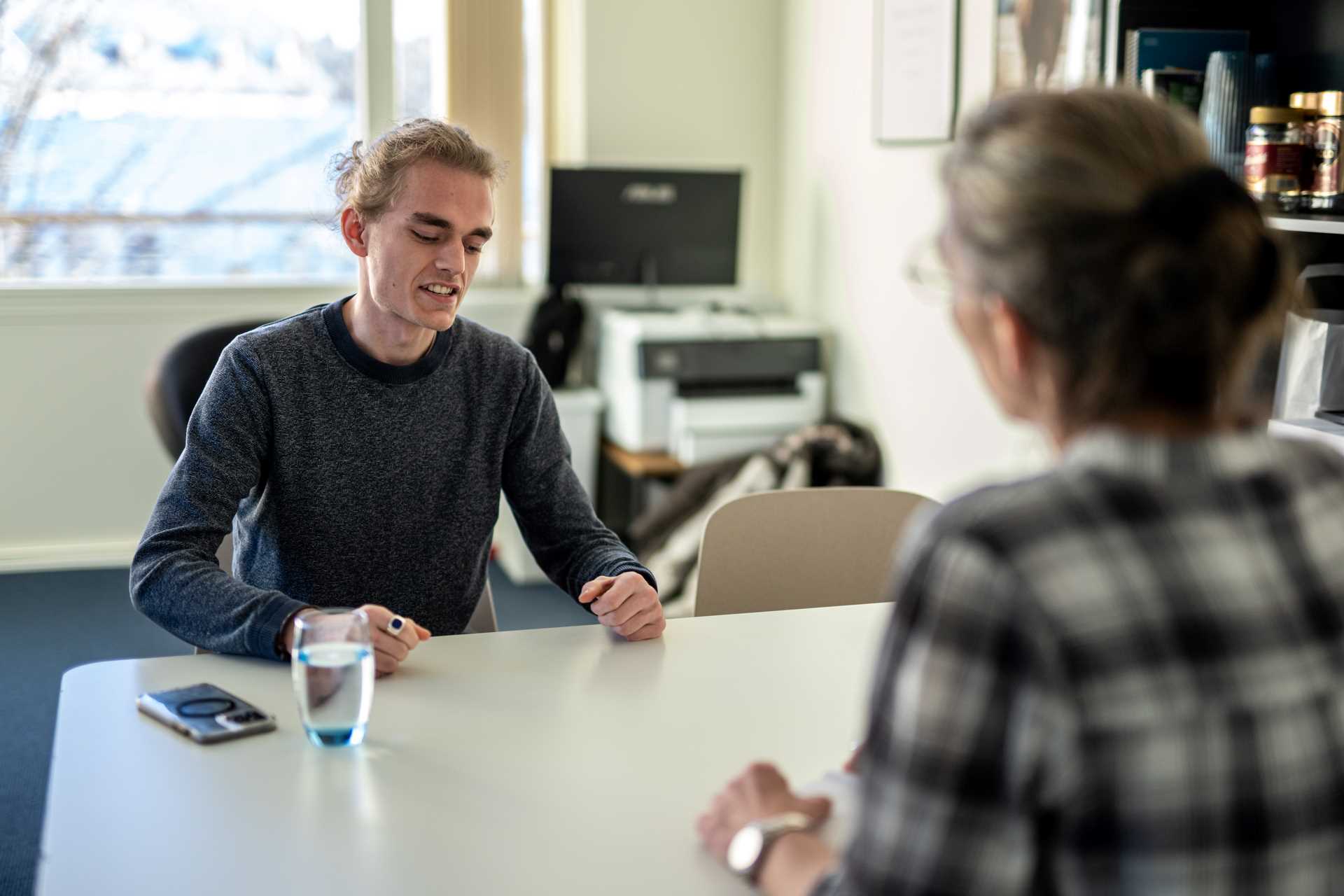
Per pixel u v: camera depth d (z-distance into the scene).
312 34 4.17
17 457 4.02
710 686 1.40
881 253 3.66
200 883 0.97
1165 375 0.67
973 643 0.63
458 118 4.16
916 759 0.64
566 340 4.09
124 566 4.14
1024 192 0.66
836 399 4.00
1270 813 0.64
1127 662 0.62
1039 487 0.66
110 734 1.24
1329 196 2.02
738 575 1.88
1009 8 2.95
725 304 4.31
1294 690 0.64
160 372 2.83
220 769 1.17
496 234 4.29
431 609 1.80
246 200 4.22
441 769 1.17
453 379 1.79
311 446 1.71
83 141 4.05
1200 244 0.65
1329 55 2.23
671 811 1.10
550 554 1.84
